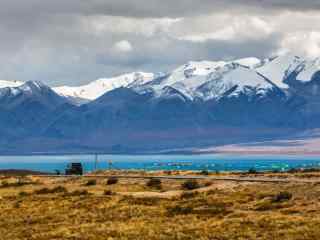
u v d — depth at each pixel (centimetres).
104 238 8612
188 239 8331
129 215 10919
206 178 18075
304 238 8038
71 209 12012
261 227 8981
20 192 16100
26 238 9019
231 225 9250
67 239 8700
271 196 12788
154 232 8956
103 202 12775
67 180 19600
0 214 11831
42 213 11675
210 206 11950
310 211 10388
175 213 10962
